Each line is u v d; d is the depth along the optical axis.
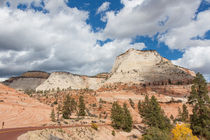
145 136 31.66
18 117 69.31
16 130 34.28
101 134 48.97
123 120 60.31
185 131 28.55
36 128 38.44
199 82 40.78
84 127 47.41
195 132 39.03
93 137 43.28
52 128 38.59
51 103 143.25
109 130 55.69
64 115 77.31
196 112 40.88
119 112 62.06
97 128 51.31
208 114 37.75
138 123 83.06
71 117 86.69
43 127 41.66
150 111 56.91
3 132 31.20
